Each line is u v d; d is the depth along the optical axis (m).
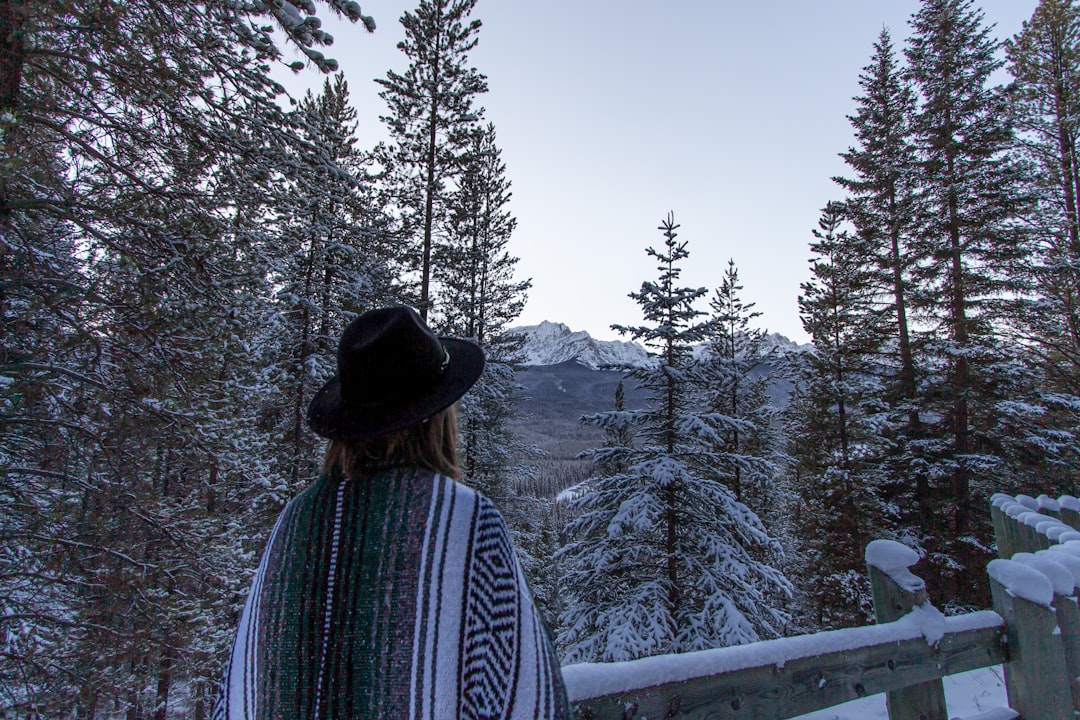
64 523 4.82
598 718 1.43
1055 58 18.27
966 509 14.49
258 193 4.97
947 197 15.57
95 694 4.96
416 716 0.74
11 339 4.24
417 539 0.85
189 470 6.64
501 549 0.90
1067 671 2.64
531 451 20.59
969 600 14.27
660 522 9.55
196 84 4.49
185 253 4.61
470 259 17.98
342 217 12.38
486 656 0.79
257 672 0.87
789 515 20.41
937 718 2.39
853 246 17.08
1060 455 14.04
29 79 4.18
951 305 15.45
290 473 12.05
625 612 8.58
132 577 4.97
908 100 17.59
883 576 2.63
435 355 1.01
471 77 15.80
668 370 9.48
